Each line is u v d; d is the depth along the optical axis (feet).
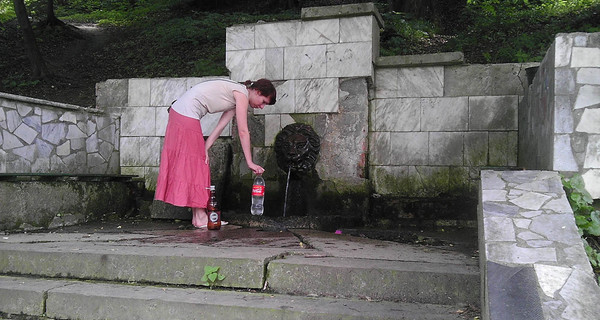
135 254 9.48
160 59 39.91
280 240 12.19
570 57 10.64
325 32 17.67
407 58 17.62
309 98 17.79
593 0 34.01
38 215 14.67
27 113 15.81
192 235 13.08
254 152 18.25
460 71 17.51
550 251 7.16
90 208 16.96
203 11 53.72
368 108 18.17
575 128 10.53
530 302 6.14
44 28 50.70
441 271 8.19
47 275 9.86
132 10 59.41
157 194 14.11
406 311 7.50
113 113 20.11
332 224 15.84
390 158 17.99
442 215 16.97
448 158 17.49
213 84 14.16
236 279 8.86
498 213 8.47
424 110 17.76
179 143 14.03
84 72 41.39
